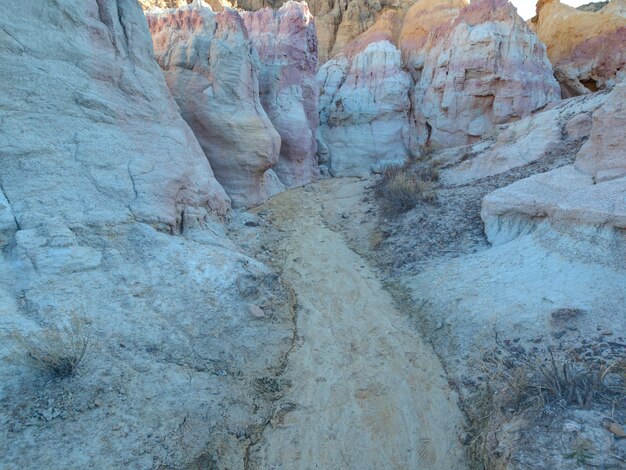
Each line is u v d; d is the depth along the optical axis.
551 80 16.45
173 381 4.87
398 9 23.83
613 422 3.71
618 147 7.45
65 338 4.70
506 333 5.58
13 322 4.61
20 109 5.91
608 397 4.05
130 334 5.18
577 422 3.77
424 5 20.75
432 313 6.62
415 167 13.66
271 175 13.45
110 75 7.25
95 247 5.91
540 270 6.45
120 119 7.21
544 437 3.76
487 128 15.95
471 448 4.43
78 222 5.85
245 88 11.16
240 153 10.95
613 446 3.50
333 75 19.88
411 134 18.16
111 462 3.86
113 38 7.50
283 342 6.23
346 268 8.59
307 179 15.17
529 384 4.50
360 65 18.83
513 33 15.73
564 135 10.99
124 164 6.90
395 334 6.45
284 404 5.21
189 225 7.87
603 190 6.76
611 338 4.96
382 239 9.59
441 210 9.84
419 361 5.84
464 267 7.40
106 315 5.23
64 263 5.40
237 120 10.71
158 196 7.14
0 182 5.54
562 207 6.77
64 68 6.54
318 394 5.37
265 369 5.67
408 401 5.20
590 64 18.88
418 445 4.63
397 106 17.89
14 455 3.63
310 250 9.35
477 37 15.67
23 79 6.00
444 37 17.70
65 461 3.72
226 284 6.59
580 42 19.72
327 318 6.90
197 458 4.25
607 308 5.32
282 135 13.90
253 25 14.98
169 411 4.52
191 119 10.78
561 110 11.93
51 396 4.16
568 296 5.73
